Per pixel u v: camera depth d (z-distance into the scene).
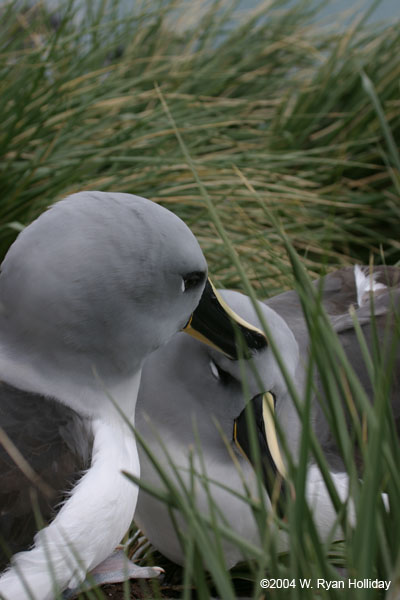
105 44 5.88
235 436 2.68
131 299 2.28
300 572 1.76
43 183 4.35
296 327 3.39
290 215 5.08
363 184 5.50
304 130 5.64
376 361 2.10
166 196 4.61
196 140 5.13
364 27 6.34
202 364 2.70
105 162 4.47
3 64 4.68
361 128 5.66
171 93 5.39
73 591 2.38
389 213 5.39
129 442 2.42
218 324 2.57
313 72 6.30
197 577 1.76
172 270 2.31
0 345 2.32
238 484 2.74
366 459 1.81
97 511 2.10
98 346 2.32
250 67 6.16
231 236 4.73
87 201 2.28
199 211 4.87
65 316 2.25
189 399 2.73
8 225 3.94
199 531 1.71
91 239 2.23
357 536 1.70
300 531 1.73
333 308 3.69
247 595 2.94
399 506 1.84
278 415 2.85
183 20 6.38
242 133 5.66
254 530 2.78
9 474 2.08
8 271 2.28
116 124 4.90
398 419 3.20
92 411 2.33
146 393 2.78
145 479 2.76
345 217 5.41
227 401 2.69
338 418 1.85
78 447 2.21
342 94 5.86
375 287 3.66
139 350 2.40
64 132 4.58
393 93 5.72
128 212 2.26
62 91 4.62
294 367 2.73
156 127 4.99
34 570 2.00
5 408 2.22
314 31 6.60
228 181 4.79
